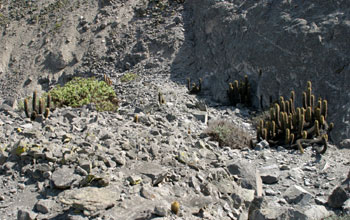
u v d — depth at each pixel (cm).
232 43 1662
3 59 2855
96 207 509
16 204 550
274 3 1531
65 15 3009
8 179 611
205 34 2017
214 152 825
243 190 673
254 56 1463
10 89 2619
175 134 869
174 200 575
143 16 2644
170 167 677
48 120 871
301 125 952
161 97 1345
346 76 1124
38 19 3088
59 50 2686
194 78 1903
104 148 684
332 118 1070
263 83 1386
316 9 1354
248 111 1368
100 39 2636
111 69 2384
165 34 2327
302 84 1240
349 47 1167
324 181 744
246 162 761
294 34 1327
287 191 689
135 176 603
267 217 539
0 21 3172
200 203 574
